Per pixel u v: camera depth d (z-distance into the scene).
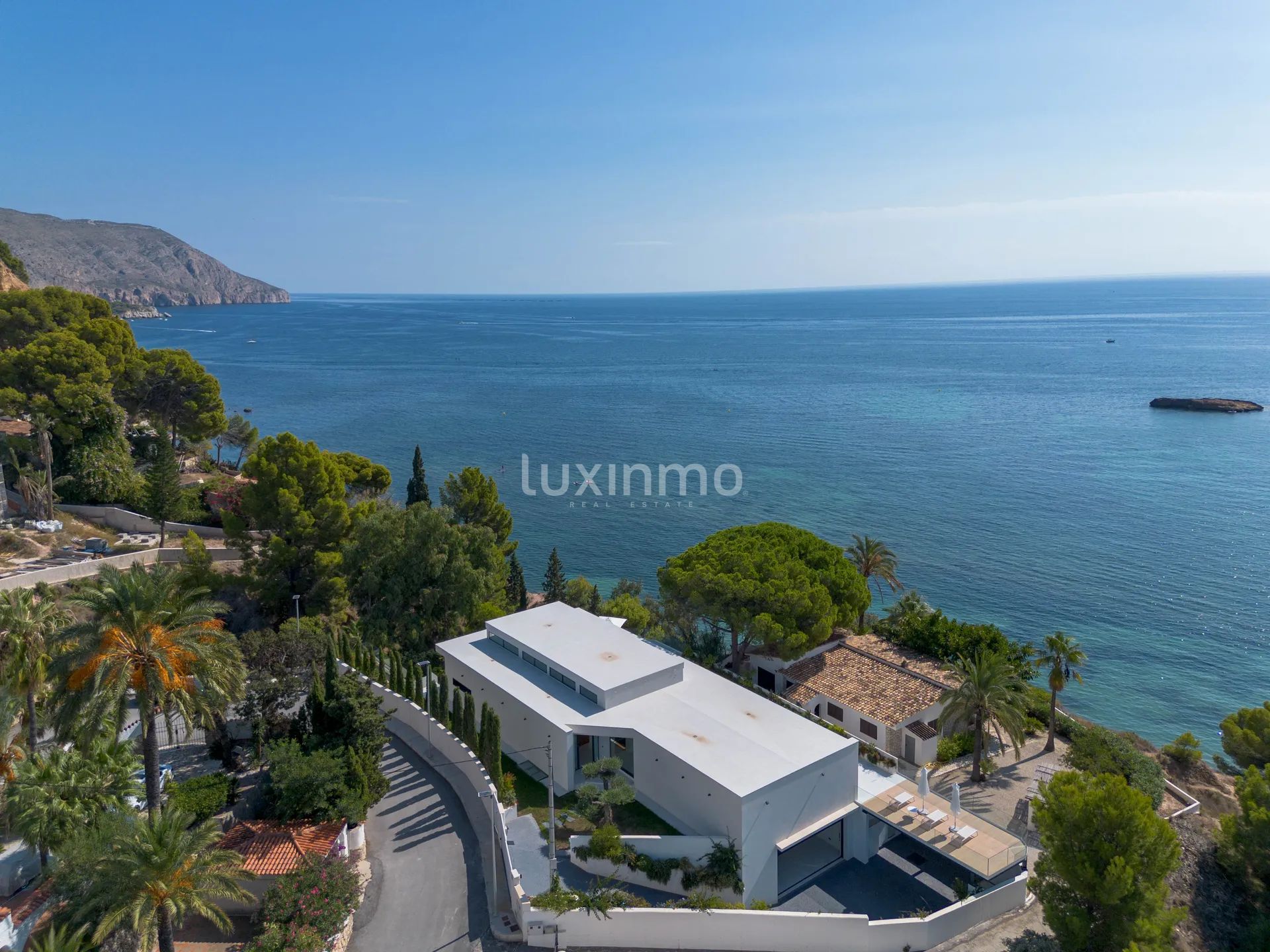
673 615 59.12
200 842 27.02
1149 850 30.38
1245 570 98.38
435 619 58.91
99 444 76.69
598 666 44.62
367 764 38.41
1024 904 35.81
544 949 30.92
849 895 35.72
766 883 35.22
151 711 31.03
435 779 42.06
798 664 55.00
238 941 30.55
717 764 36.28
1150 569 99.06
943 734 49.06
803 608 52.94
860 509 124.81
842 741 38.69
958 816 37.97
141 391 87.00
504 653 49.22
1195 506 123.62
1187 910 31.25
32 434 72.94
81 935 25.77
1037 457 157.25
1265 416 191.12
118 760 34.81
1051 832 31.77
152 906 26.02
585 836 35.50
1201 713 68.50
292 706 41.94
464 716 42.97
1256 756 48.56
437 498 130.00
